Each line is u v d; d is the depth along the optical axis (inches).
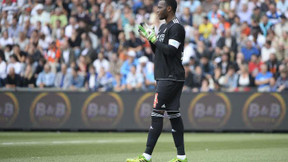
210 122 1790.1
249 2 2202.3
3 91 1849.2
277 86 1882.4
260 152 997.2
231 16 2180.1
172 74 667.4
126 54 2069.4
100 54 2092.8
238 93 1788.9
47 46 2197.3
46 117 1825.8
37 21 2309.3
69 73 2043.6
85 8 2304.4
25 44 2241.6
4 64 2140.7
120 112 1807.3
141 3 2330.2
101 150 1019.9
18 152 938.7
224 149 1075.3
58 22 2262.6
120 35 2156.7
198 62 2018.9
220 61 1971.0
